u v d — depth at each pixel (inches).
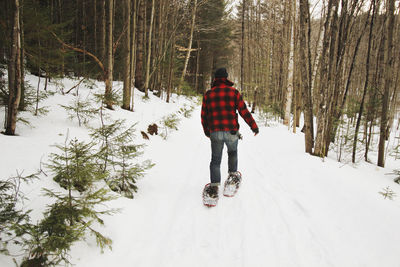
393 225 84.5
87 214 64.2
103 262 64.1
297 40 417.7
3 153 93.0
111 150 108.0
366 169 193.3
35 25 197.8
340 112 219.1
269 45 624.1
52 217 58.5
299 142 254.1
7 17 141.2
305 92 182.2
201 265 69.1
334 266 68.6
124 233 78.2
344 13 169.2
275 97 671.1
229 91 107.2
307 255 73.6
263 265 69.4
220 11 691.4
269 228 88.1
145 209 96.3
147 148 172.9
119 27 460.8
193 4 563.8
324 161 164.2
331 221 90.6
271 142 257.6
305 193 114.7
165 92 551.2
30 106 163.9
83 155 77.3
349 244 77.5
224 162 172.1
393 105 353.4
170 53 472.7
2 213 56.1
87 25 486.3
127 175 107.8
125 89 258.8
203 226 88.9
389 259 69.6
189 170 152.8
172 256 72.0
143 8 431.2
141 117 249.8
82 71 363.9
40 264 54.2
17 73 115.1
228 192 116.0
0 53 152.4
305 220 92.7
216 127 108.0
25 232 53.8
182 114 405.1
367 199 102.8
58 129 143.1
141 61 446.6
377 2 196.9
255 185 129.3
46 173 86.4
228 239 81.6
